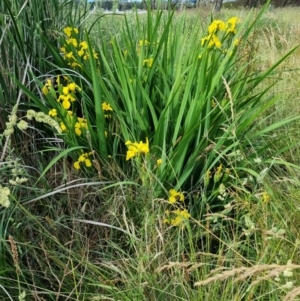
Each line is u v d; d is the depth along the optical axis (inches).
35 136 86.0
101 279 57.9
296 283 54.4
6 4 75.8
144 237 63.8
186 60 83.4
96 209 72.6
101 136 75.2
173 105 76.9
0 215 65.9
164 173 69.7
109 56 110.3
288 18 299.4
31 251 63.3
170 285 57.5
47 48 92.7
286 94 115.7
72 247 66.7
